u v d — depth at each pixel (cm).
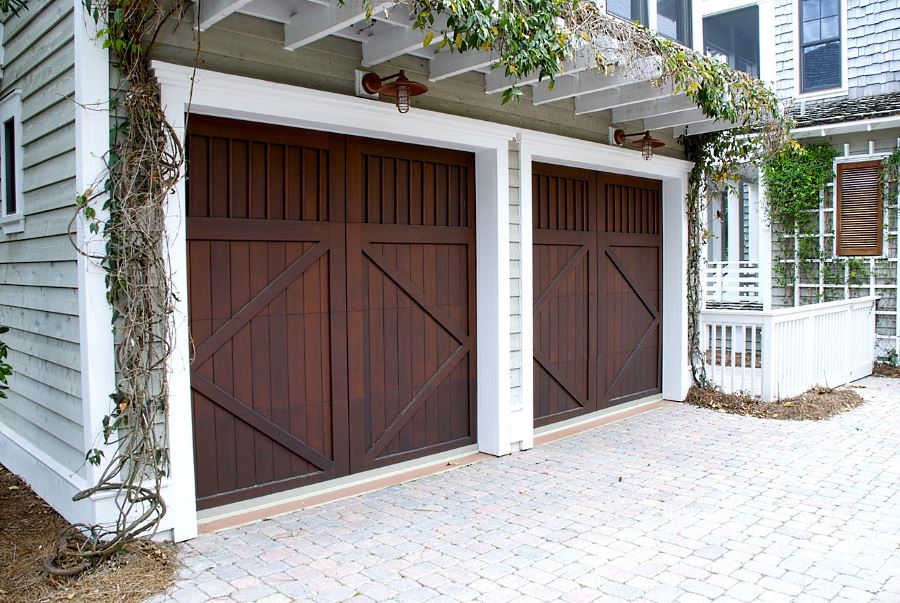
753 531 383
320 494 448
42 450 438
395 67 457
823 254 962
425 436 516
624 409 705
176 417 364
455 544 367
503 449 540
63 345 388
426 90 422
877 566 337
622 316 700
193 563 342
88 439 347
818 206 963
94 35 335
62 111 367
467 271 539
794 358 738
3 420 528
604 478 483
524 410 558
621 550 358
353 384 467
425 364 513
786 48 1043
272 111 393
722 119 653
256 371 420
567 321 634
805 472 495
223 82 369
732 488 459
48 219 396
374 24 421
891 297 914
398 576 328
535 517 407
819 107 983
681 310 741
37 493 445
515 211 547
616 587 315
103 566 330
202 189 391
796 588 313
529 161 550
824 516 406
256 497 422
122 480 353
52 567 322
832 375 817
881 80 959
